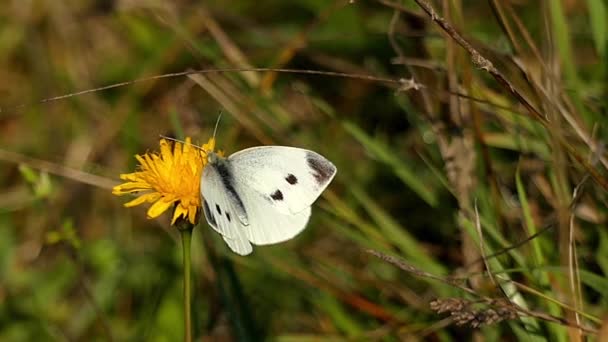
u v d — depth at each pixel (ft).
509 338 2.62
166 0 3.03
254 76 2.87
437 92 2.64
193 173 2.48
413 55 2.82
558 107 2.57
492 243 2.63
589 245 2.68
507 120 2.70
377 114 3.01
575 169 2.62
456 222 2.73
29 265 2.95
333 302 2.73
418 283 2.77
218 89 2.82
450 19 2.65
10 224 3.02
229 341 2.78
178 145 2.52
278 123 2.83
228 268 2.68
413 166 2.89
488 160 2.66
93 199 3.03
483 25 2.97
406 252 2.69
